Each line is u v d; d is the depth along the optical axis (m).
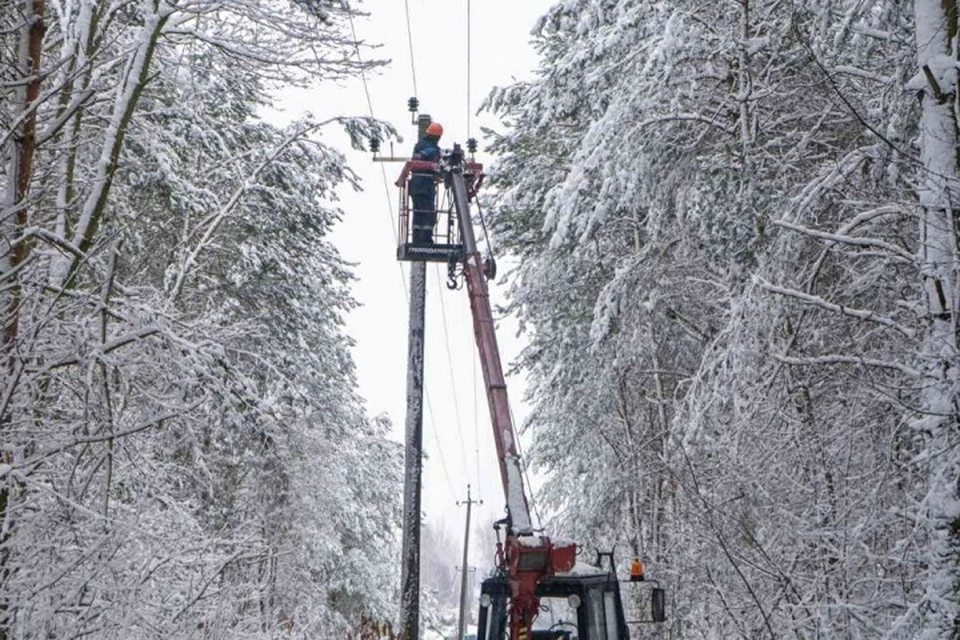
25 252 12.62
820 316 20.77
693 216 23.86
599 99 29.95
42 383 12.59
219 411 13.96
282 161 27.91
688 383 31.97
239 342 25.98
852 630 16.75
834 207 21.64
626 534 35.62
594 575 18.88
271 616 21.38
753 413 20.16
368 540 58.12
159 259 29.81
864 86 22.59
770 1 22.55
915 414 15.79
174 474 19.97
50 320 11.61
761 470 19.66
